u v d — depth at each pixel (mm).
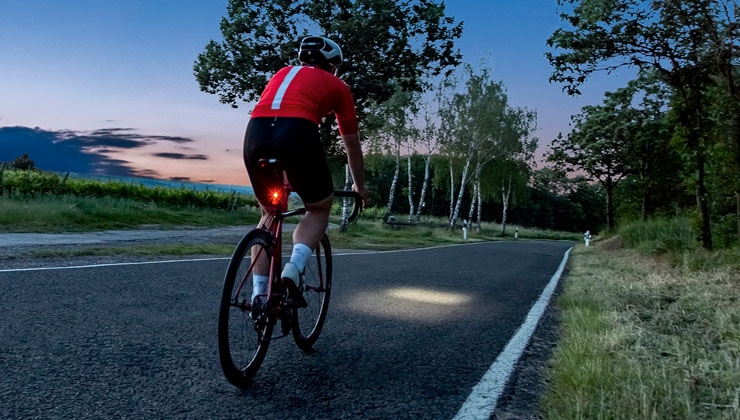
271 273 2734
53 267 5863
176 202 25094
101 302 4285
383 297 5773
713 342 3852
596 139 31844
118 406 2246
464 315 5035
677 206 29000
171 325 3727
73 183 20719
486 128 41344
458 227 45250
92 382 2504
